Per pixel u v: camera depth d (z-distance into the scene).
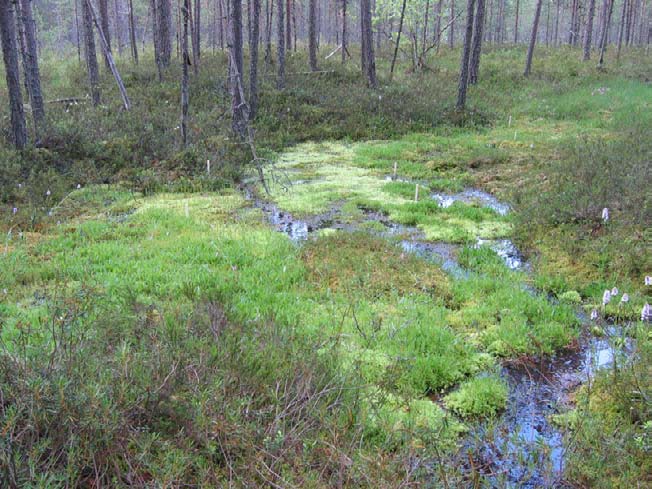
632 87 25.70
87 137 14.51
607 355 6.26
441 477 3.95
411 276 8.12
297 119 19.75
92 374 3.89
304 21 55.56
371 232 10.38
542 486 4.19
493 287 7.88
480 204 12.16
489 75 28.67
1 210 10.60
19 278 7.61
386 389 5.22
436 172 14.80
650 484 4.09
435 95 23.45
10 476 3.02
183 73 14.55
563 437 4.71
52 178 12.28
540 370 5.98
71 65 27.30
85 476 3.49
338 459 3.82
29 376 3.67
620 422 4.85
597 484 4.09
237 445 3.82
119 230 9.95
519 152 16.17
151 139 15.23
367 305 7.17
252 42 18.92
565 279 8.13
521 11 57.47
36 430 3.41
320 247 9.16
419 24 32.53
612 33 65.44
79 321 5.17
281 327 5.97
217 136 16.27
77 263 8.18
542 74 28.73
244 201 12.25
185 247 9.03
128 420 3.67
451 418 5.11
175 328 5.29
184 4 14.00
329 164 15.82
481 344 6.46
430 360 5.86
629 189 9.94
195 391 4.02
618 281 7.87
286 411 4.23
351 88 23.27
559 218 10.01
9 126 14.52
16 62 12.68
